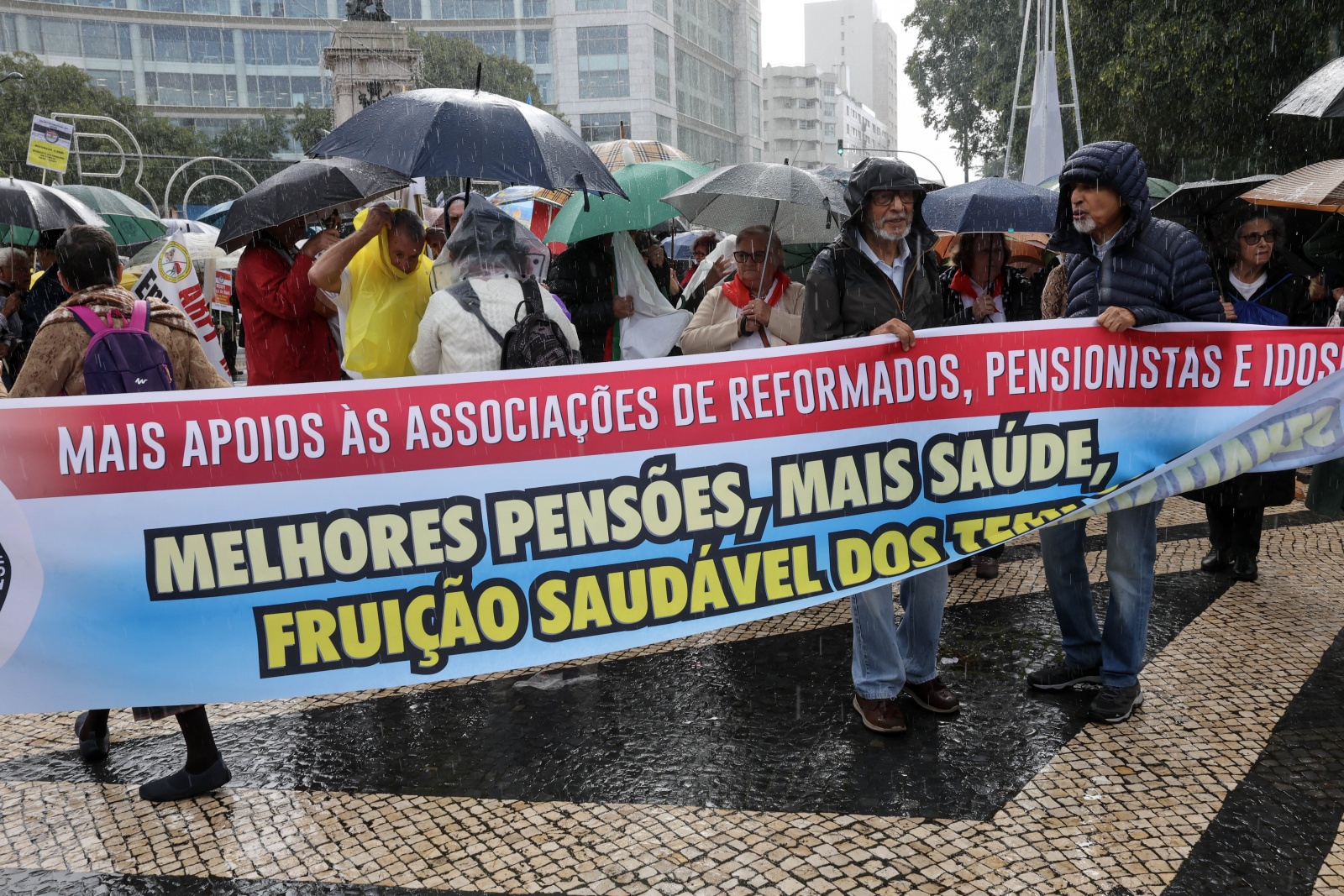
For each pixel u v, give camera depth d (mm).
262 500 2838
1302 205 4812
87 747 3527
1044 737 3447
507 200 10828
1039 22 10711
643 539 3061
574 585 3029
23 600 2758
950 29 31859
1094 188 3297
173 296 6059
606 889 2682
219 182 48250
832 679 4008
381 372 4109
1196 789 3066
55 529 2758
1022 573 5254
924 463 3262
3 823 3139
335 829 3043
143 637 2826
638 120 77625
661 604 3094
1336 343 3340
